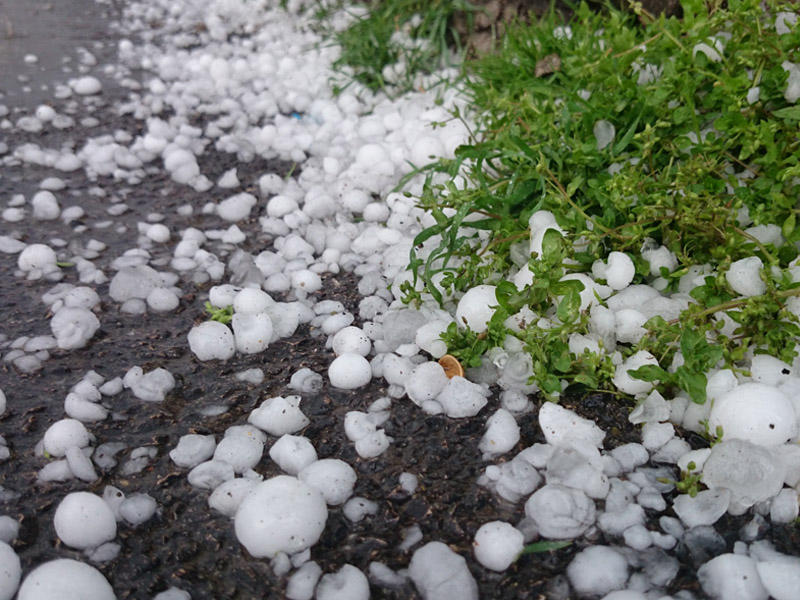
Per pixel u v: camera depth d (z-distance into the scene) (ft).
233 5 1.70
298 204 0.99
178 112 1.25
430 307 0.76
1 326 0.78
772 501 0.56
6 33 1.58
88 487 0.61
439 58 1.29
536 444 0.62
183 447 0.63
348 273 0.86
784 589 0.50
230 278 0.86
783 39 0.76
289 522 0.54
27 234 0.94
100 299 0.82
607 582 0.52
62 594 0.50
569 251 0.68
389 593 0.52
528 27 1.17
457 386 0.66
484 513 0.58
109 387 0.70
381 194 0.99
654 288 0.73
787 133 0.72
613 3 1.14
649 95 0.81
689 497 0.56
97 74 1.41
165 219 0.98
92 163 1.08
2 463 0.62
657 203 0.69
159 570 0.54
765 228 0.71
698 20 0.78
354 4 1.51
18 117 1.24
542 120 0.87
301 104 1.24
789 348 0.62
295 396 0.67
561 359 0.64
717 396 0.62
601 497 0.58
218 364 0.73
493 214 0.80
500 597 0.52
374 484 0.60
